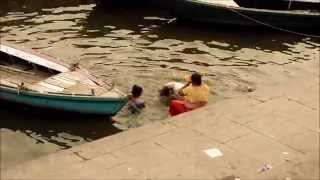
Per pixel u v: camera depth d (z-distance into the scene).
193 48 16.09
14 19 17.77
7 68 12.60
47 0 20.08
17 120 11.13
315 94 10.76
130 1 19.47
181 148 8.35
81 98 10.84
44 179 7.38
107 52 15.12
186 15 18.11
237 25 18.31
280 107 10.03
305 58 15.84
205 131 8.92
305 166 7.97
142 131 8.83
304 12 19.19
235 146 8.49
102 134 10.68
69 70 12.16
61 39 16.06
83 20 18.09
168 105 11.55
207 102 11.09
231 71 14.23
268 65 14.96
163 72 13.75
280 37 17.91
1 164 9.47
